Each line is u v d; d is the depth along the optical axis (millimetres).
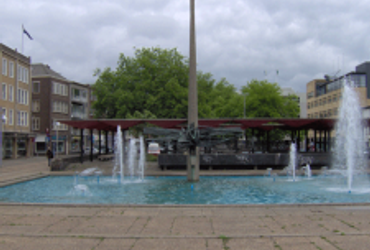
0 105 41125
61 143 59688
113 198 13719
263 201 13016
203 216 9320
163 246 6922
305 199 13430
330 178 20062
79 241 7250
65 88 61406
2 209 10250
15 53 44906
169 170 23406
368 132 39906
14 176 20062
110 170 23594
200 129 18531
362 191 15359
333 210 9977
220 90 78250
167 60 43938
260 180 19297
